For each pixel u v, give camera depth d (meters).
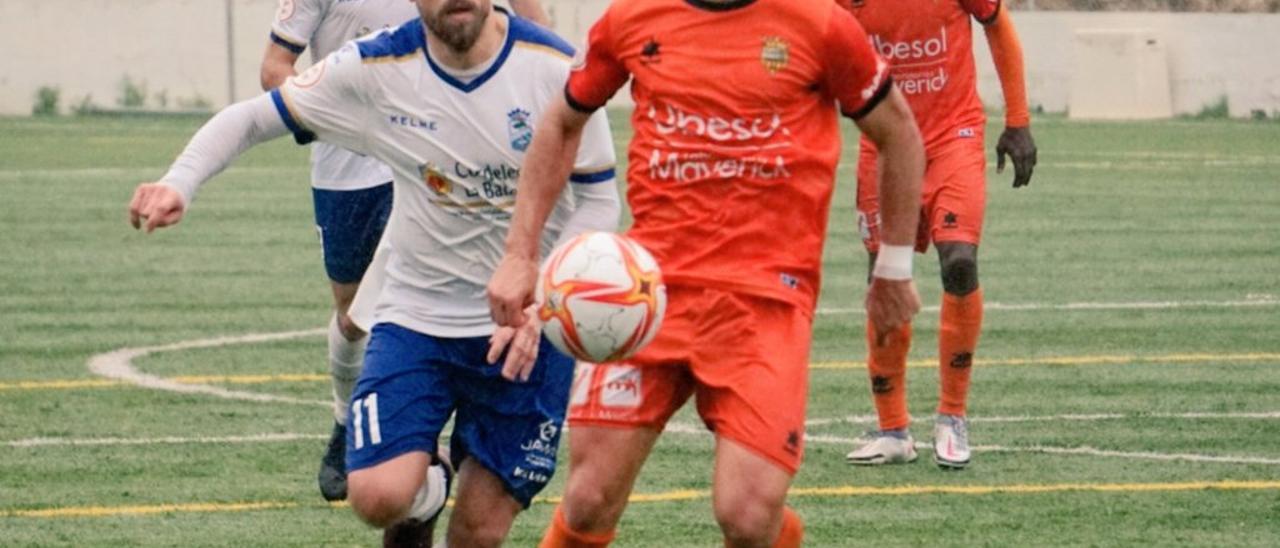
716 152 18.44
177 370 37.31
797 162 18.45
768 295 18.42
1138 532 24.59
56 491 26.80
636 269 18.20
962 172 29.31
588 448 18.70
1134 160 88.81
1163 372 37.47
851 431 31.80
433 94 20.34
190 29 117.62
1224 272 52.69
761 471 18.06
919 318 44.84
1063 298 47.91
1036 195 73.88
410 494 20.03
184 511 25.66
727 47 18.42
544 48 20.53
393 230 20.91
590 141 20.36
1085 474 28.25
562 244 18.94
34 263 53.66
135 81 117.56
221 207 68.19
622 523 24.86
